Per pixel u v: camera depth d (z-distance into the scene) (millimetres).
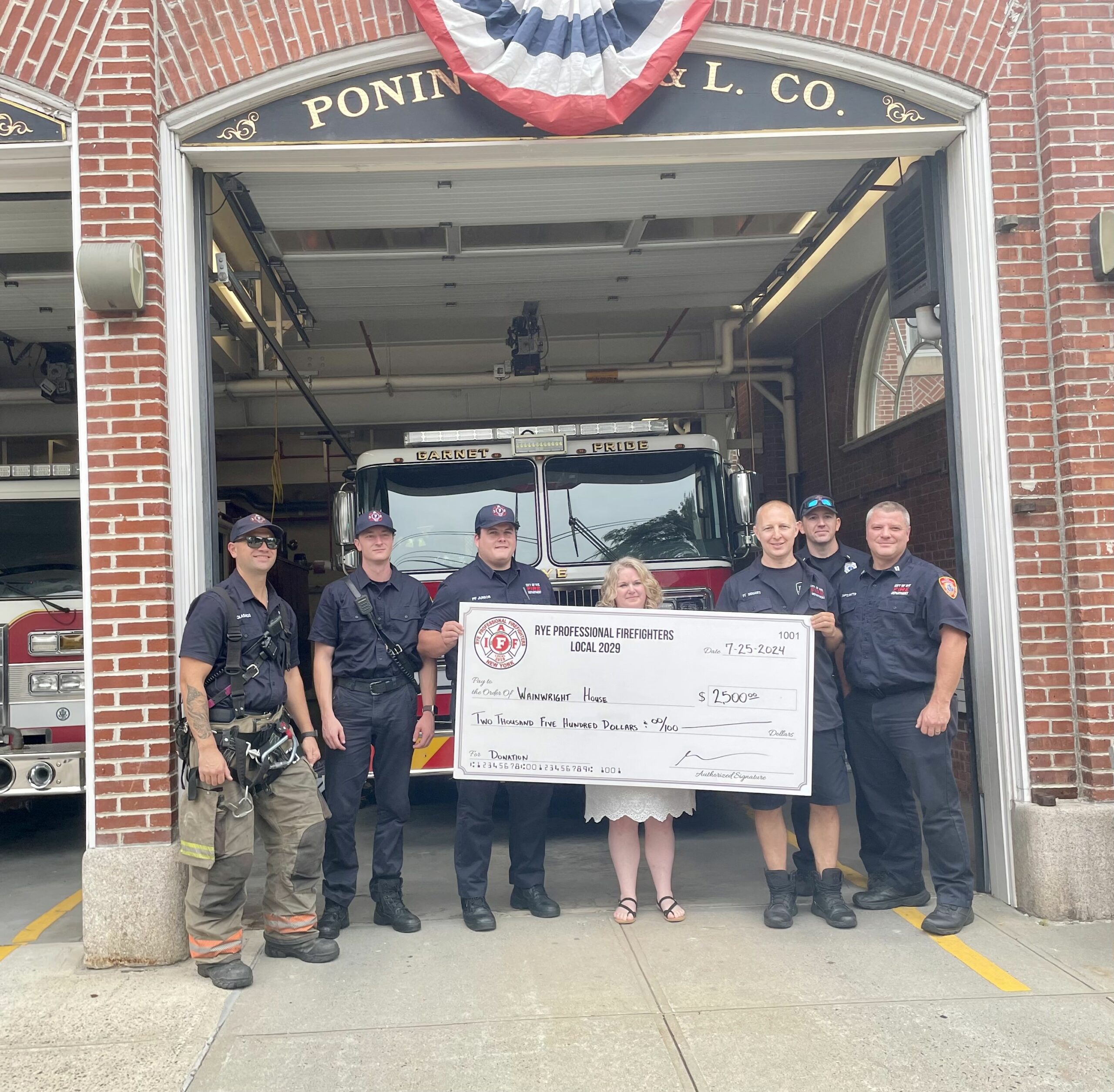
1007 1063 3549
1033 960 4480
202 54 5160
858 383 10758
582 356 12680
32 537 7008
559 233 8703
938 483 8719
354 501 7344
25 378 12539
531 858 5230
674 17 5230
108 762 4770
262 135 5262
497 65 5168
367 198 7230
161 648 4824
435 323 12023
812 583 5078
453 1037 3812
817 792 4961
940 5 5445
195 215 5367
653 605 5195
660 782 4969
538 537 7242
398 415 12531
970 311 5531
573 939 4820
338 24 5219
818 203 7699
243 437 14781
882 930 4871
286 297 9688
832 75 5469
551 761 4988
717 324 11805
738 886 5711
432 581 7141
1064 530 5285
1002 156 5445
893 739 4902
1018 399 5355
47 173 5344
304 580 14344
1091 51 5387
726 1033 3795
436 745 6727
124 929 4652
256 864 6668
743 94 5438
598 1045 3725
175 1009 4137
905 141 5605
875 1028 3814
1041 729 5211
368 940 4863
